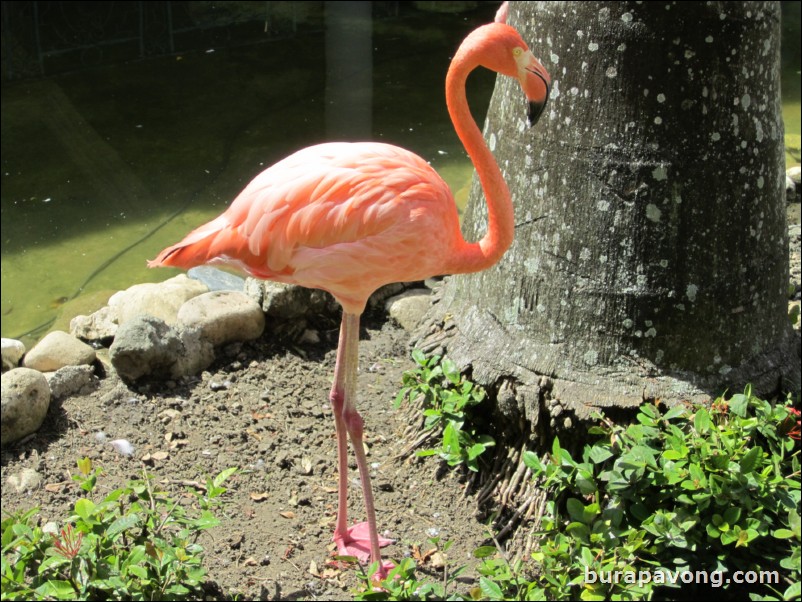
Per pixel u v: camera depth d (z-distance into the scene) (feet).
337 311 14.47
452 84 9.31
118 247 18.06
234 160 21.22
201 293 14.79
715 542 9.29
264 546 10.37
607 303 10.61
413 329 14.16
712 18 9.98
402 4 31.50
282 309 13.83
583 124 10.52
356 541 10.34
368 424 12.34
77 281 16.97
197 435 12.06
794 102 25.22
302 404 12.76
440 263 9.66
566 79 10.57
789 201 18.45
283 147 21.76
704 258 10.52
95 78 25.73
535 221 10.98
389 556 10.19
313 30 29.35
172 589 8.78
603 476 9.63
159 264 9.87
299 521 10.78
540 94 9.27
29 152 21.63
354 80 25.57
